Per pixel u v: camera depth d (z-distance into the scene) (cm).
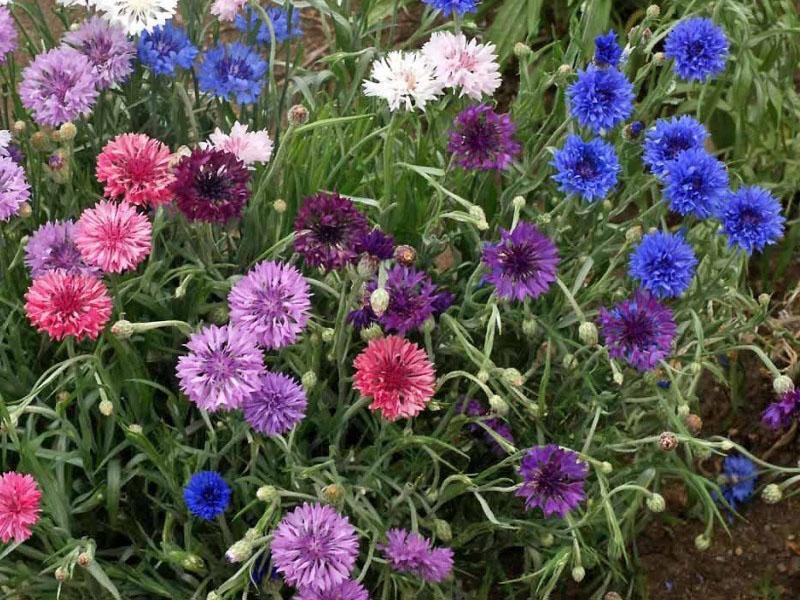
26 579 68
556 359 79
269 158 81
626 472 76
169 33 80
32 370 76
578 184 72
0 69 84
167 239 79
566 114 85
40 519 65
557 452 68
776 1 110
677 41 80
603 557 80
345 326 72
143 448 66
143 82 85
